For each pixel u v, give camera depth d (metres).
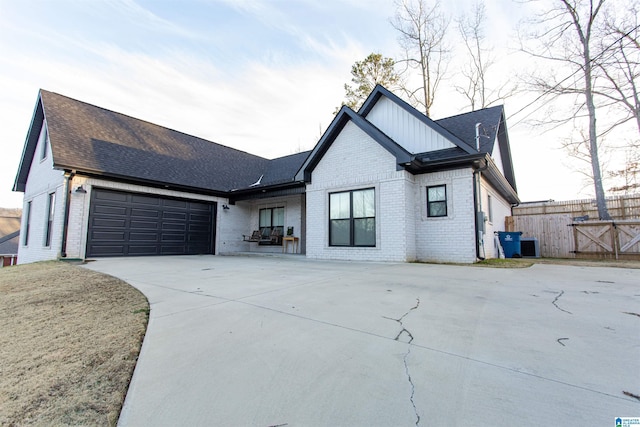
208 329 2.92
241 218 15.02
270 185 12.24
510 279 5.32
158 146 13.64
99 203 10.24
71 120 11.23
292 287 4.78
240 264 8.41
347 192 9.88
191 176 13.19
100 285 5.28
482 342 2.46
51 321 3.44
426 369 2.03
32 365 2.35
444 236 8.75
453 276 5.69
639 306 3.46
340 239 9.94
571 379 1.86
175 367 2.18
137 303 3.98
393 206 8.77
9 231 25.20
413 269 6.79
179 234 12.59
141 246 11.30
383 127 10.71
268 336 2.69
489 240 10.20
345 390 1.81
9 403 1.85
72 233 9.51
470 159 8.08
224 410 1.66
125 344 2.66
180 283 5.32
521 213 13.83
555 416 1.51
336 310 3.44
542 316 3.12
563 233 12.32
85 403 1.82
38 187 11.66
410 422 1.50
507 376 1.91
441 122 11.95
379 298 3.96
